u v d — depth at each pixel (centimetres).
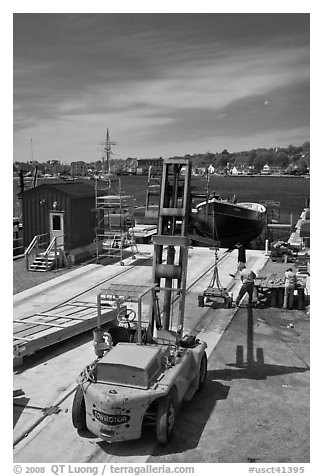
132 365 866
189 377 1021
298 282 1797
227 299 1733
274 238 3675
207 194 1173
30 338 1236
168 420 873
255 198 7938
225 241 2670
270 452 856
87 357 1270
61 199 2483
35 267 2320
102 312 1480
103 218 2809
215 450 862
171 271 1122
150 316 1103
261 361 1257
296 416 975
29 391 1076
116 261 2558
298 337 1441
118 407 822
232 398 1049
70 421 949
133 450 862
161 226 1135
